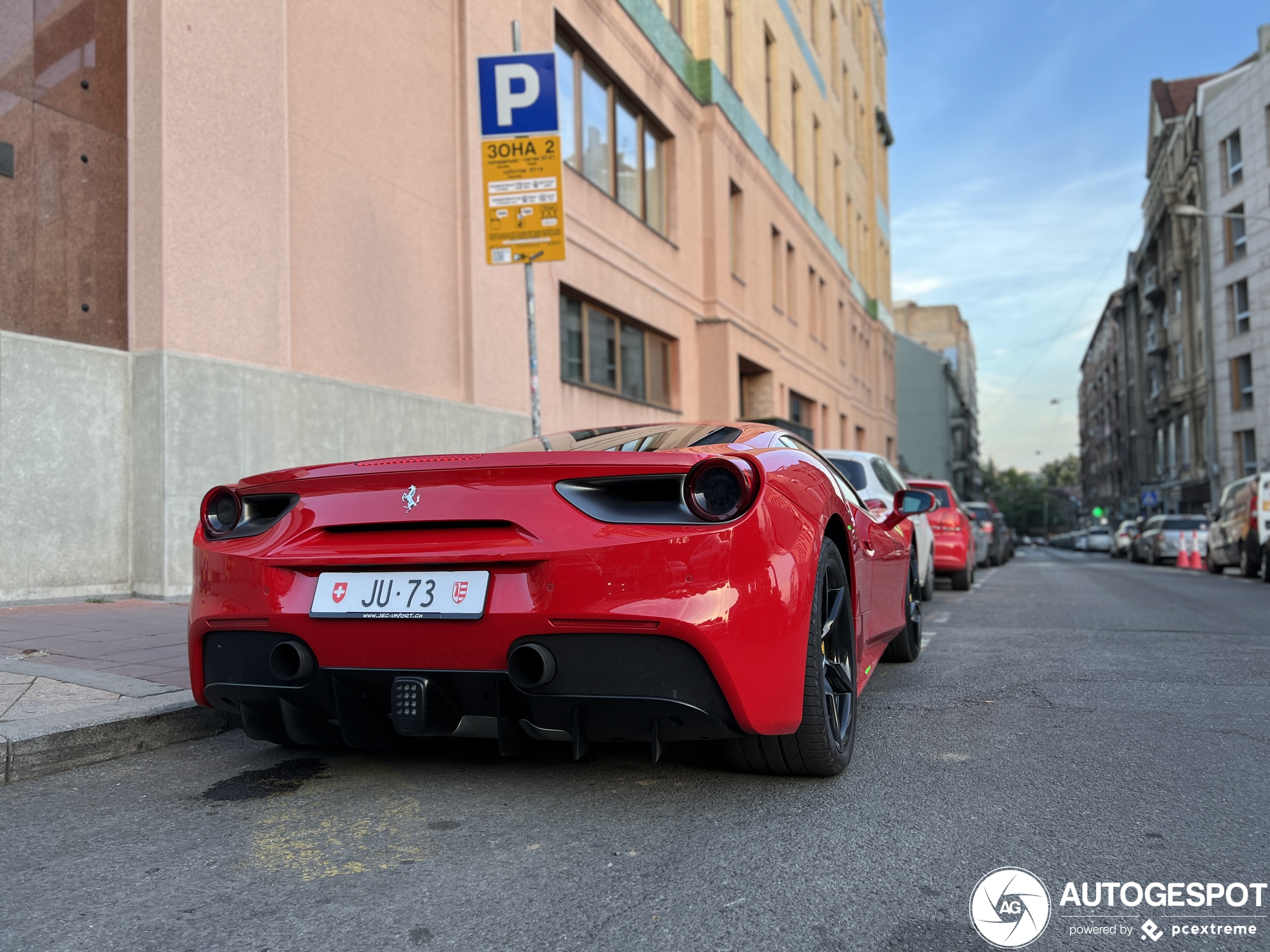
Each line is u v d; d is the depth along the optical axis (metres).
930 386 66.50
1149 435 48.34
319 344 7.82
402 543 2.52
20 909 1.98
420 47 9.20
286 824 2.52
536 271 11.01
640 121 14.82
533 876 2.14
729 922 1.90
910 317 87.56
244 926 1.89
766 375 20.64
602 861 2.23
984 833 2.41
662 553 2.33
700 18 17.17
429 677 2.46
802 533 2.62
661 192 15.67
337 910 1.96
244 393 6.91
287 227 7.36
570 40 12.42
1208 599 9.68
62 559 6.09
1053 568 19.19
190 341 6.59
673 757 3.16
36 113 6.15
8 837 2.42
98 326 6.46
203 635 2.77
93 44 6.52
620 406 13.52
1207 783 2.86
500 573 2.41
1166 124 39.66
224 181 6.86
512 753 2.56
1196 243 36.69
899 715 3.86
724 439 2.86
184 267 6.55
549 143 6.76
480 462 2.51
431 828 2.47
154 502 6.39
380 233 8.57
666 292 15.17
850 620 3.07
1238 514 14.16
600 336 13.28
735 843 2.34
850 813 2.57
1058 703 4.08
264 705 2.76
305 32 7.75
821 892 2.04
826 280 27.05
